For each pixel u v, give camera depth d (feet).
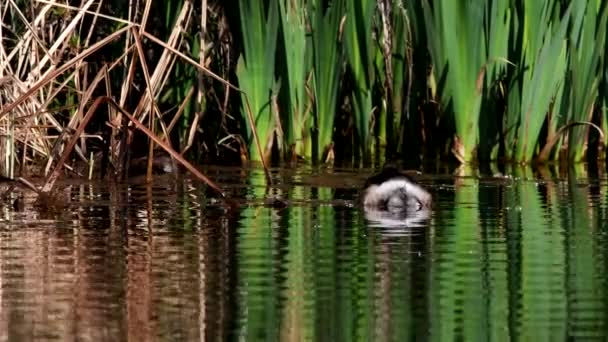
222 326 28.96
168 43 54.44
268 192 50.24
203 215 44.06
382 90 63.67
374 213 44.75
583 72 60.59
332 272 34.35
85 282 33.06
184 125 60.18
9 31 57.62
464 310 30.42
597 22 60.29
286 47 59.06
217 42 59.36
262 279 33.45
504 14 59.67
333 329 28.81
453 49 60.34
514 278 33.63
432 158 63.31
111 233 40.22
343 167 59.00
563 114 61.36
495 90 61.21
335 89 60.13
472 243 38.55
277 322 29.32
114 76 58.90
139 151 59.72
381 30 63.26
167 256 36.45
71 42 56.39
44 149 55.01
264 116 59.47
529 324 29.19
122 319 29.45
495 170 58.65
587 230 40.93
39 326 28.89
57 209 45.16
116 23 58.65
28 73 55.16
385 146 64.39
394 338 28.14
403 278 33.63
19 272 34.19
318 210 45.50
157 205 46.37
